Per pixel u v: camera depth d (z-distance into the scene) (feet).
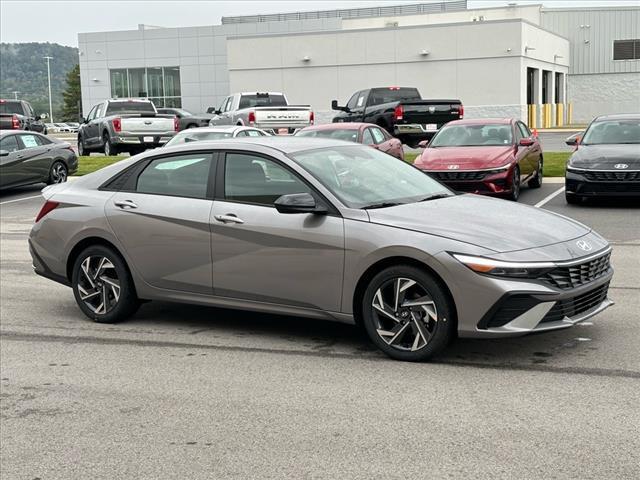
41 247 24.08
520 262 17.28
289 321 23.06
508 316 17.46
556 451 13.47
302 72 138.31
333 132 54.54
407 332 18.69
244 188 20.75
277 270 19.94
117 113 91.81
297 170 20.03
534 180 54.19
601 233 37.14
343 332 21.66
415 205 19.69
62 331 22.88
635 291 25.52
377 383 17.37
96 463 13.78
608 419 14.83
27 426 15.66
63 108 458.91
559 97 166.61
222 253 20.74
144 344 21.24
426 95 131.54
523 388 16.69
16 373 19.12
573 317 18.02
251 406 16.29
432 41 129.90
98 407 16.61
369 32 133.28
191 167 21.80
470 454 13.48
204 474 13.14
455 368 18.17
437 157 46.55
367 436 14.46
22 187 68.74
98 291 23.32
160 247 21.77
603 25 168.45
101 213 22.76
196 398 16.90
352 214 19.08
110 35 183.83
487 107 127.75
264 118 79.20
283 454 13.80
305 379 17.85
